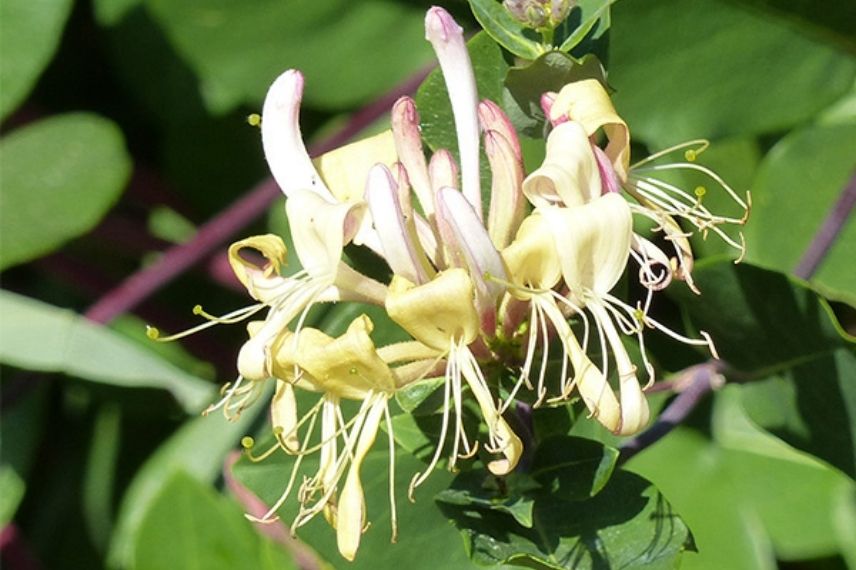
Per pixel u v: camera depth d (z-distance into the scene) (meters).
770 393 0.37
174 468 0.40
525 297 0.32
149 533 0.39
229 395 0.33
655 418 0.38
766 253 0.42
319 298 0.33
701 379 0.37
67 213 0.43
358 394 0.33
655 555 0.33
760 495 0.43
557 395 0.33
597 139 0.35
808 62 0.39
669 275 0.33
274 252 0.33
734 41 0.39
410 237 0.32
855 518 0.43
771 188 0.42
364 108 0.44
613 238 0.32
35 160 0.44
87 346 0.44
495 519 0.34
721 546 0.43
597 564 0.33
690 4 0.39
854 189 0.39
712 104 0.40
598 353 0.33
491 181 0.35
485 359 0.33
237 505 0.42
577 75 0.34
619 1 0.39
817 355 0.36
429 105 0.35
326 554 0.35
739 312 0.36
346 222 0.32
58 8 0.44
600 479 0.33
